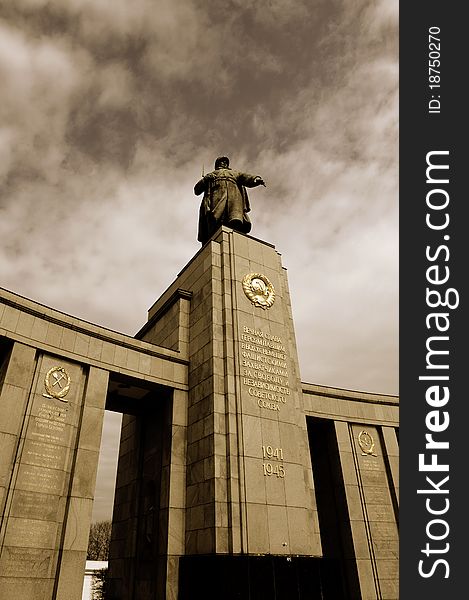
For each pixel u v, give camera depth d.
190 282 21.48
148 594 15.29
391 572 20.06
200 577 13.01
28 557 12.57
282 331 19.77
